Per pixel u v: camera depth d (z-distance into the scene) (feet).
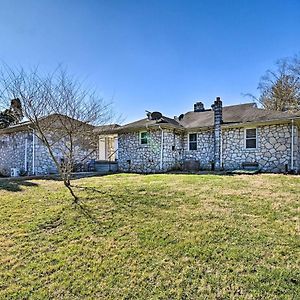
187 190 26.76
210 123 53.52
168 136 53.98
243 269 12.50
